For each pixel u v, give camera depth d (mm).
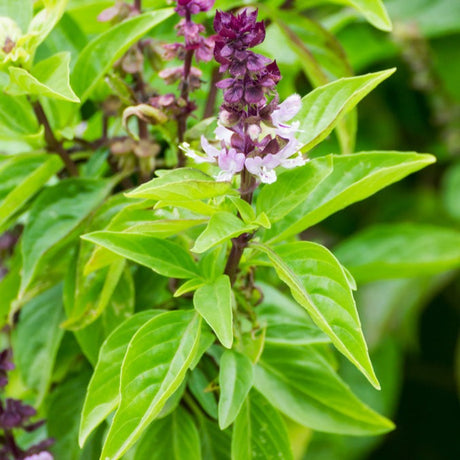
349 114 662
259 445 623
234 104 571
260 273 677
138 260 586
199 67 652
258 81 567
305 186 591
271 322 638
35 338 656
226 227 572
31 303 662
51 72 607
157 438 628
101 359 591
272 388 632
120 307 631
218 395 633
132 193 565
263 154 575
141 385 578
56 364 662
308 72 675
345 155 602
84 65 620
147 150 628
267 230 603
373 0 634
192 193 572
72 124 652
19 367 653
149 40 634
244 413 620
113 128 667
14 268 641
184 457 624
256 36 564
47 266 646
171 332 587
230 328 569
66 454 654
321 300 573
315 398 636
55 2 611
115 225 607
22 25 625
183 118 616
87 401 586
